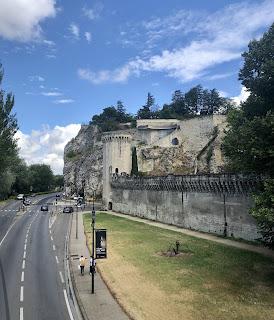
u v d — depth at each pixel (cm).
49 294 3269
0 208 10644
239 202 5650
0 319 2705
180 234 6350
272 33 3881
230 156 3988
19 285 3509
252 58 3972
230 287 3428
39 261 4450
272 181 3353
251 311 2853
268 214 3056
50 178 18638
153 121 13175
